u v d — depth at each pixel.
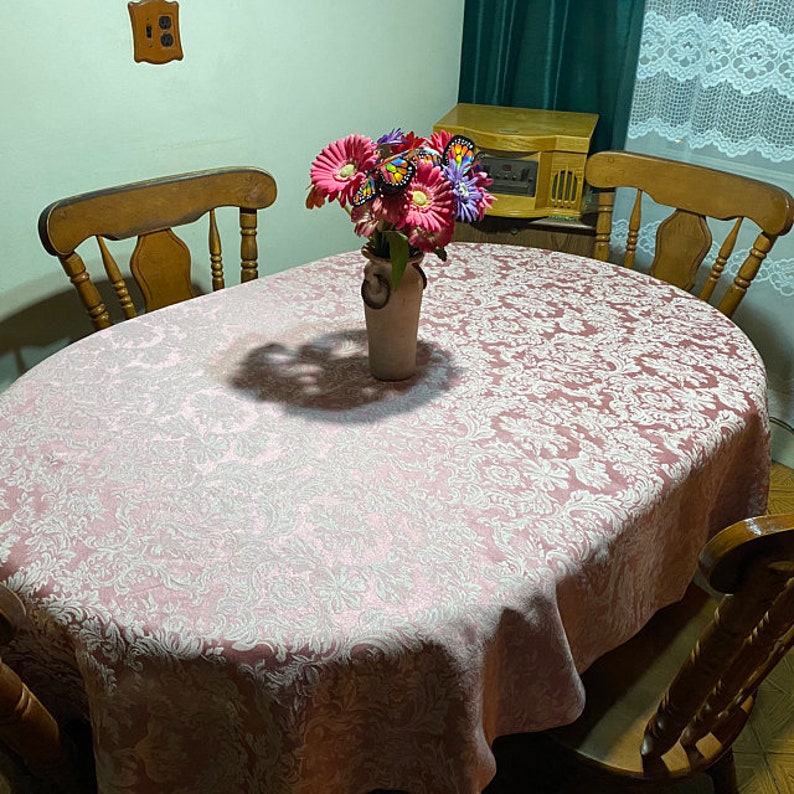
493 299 1.50
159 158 1.87
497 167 2.13
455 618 0.81
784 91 1.92
